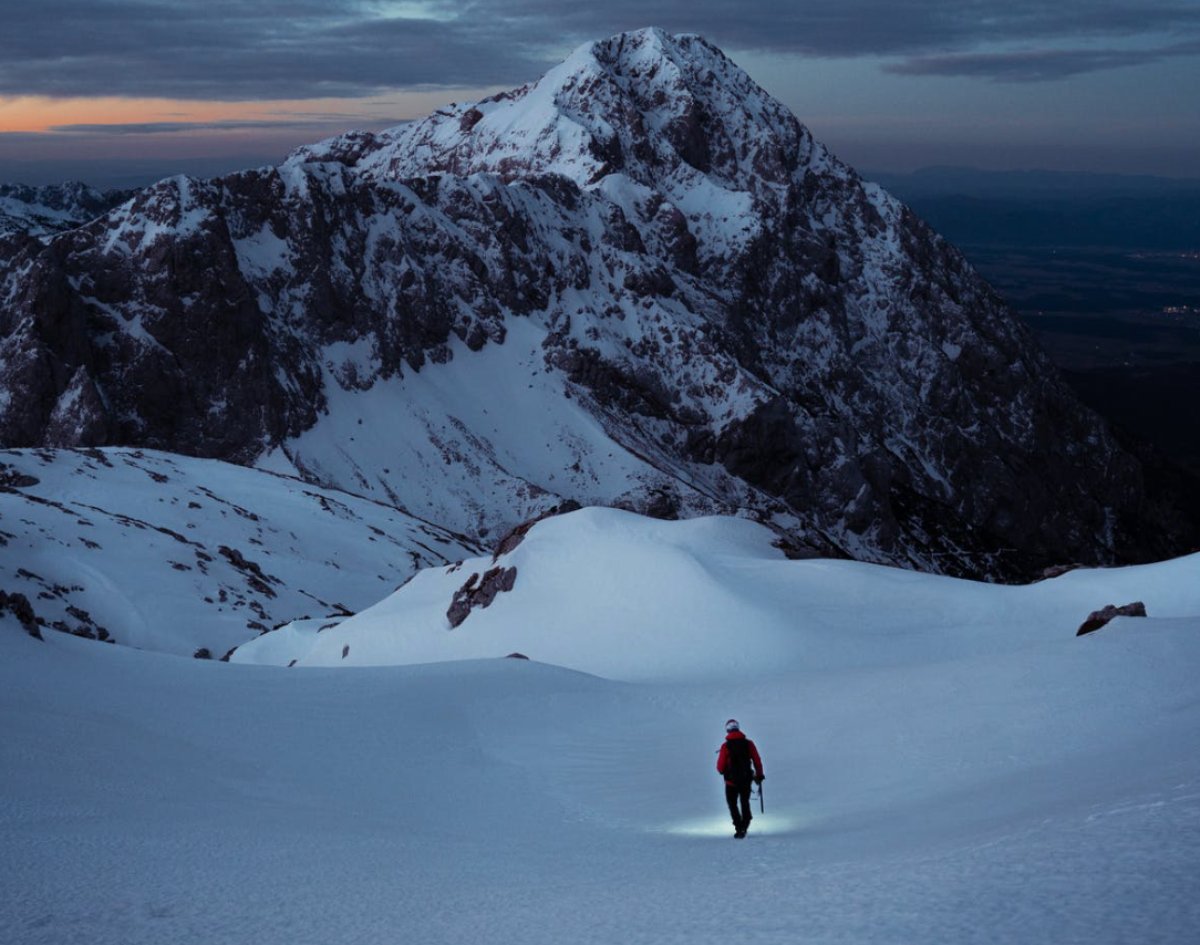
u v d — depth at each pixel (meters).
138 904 12.61
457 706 39.97
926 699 31.98
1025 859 11.07
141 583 109.25
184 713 33.12
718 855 16.62
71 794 21.36
